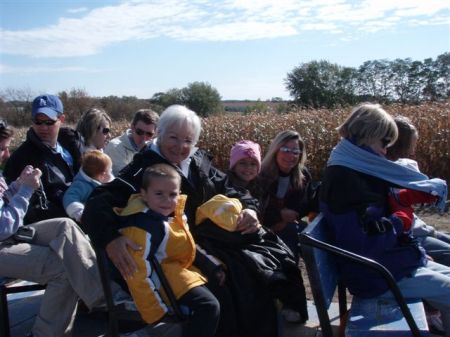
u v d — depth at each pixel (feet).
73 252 9.73
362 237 8.88
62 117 13.20
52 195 12.37
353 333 8.08
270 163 13.21
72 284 9.64
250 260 9.80
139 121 15.89
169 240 8.67
